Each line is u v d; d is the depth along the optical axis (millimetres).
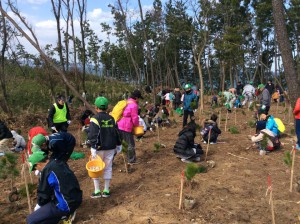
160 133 12211
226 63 32500
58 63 26000
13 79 29375
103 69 55094
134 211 5238
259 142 8531
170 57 51375
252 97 19062
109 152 5949
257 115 12789
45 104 21859
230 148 8953
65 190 4105
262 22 29781
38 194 4215
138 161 8156
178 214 5051
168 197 5715
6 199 6145
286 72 8734
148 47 18922
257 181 6391
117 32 40438
